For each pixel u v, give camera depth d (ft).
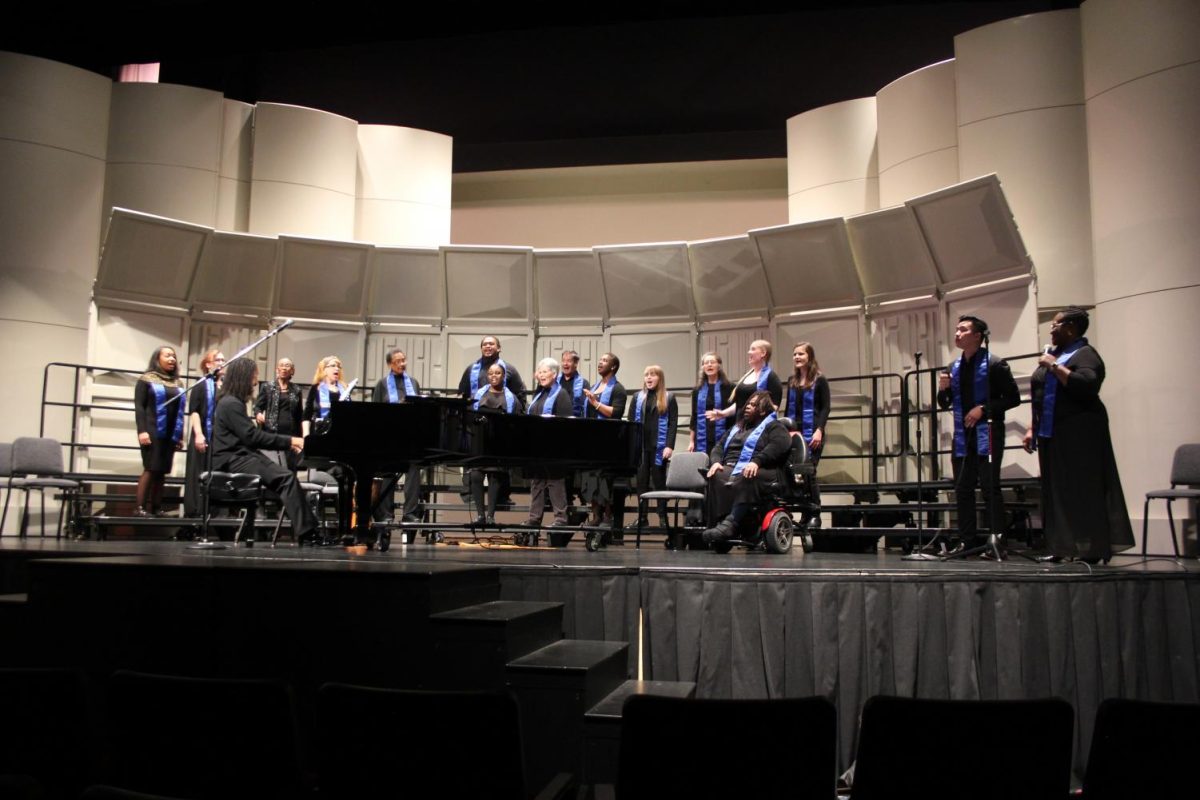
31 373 28.30
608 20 33.94
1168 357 22.65
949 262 26.37
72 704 7.63
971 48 26.73
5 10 32.45
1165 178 22.97
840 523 27.99
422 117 35.58
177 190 30.91
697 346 31.68
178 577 12.36
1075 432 16.46
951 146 27.78
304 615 12.00
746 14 32.86
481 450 19.72
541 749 11.21
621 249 31.04
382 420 18.60
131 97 30.83
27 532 27.14
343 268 31.55
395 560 15.42
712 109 33.83
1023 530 23.80
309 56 35.53
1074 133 25.31
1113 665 13.43
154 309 30.27
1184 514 22.22
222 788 7.56
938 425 26.86
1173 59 23.04
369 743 7.22
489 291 32.19
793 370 27.37
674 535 23.95
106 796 5.57
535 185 37.76
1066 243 25.12
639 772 7.06
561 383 26.58
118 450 29.60
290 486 20.06
